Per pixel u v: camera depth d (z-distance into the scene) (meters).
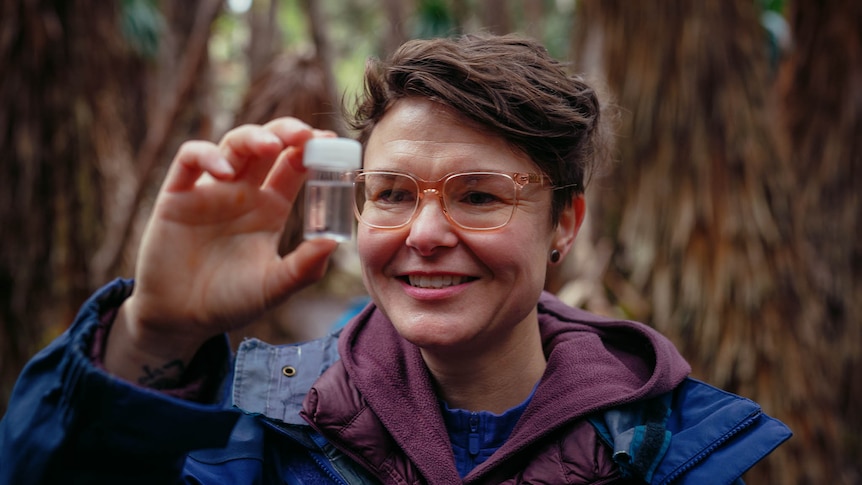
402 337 1.23
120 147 3.43
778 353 2.81
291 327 3.82
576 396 1.16
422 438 1.14
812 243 3.57
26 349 3.10
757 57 3.00
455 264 1.09
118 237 3.07
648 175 2.96
